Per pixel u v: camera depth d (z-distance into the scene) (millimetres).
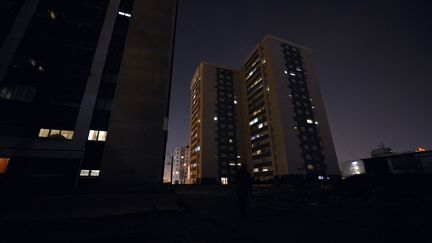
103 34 22062
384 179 16125
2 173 14773
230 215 8180
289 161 56312
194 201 14156
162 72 22953
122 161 18297
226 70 93125
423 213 7672
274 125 63000
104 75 20844
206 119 80250
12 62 17203
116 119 19406
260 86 73688
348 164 79312
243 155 79312
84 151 17328
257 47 78438
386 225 5906
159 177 19000
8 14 18406
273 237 4887
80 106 18531
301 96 66812
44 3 20078
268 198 15578
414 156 23078
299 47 76188
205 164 73562
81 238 5375
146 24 24641
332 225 6066
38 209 7766
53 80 18359
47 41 19156
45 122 17031
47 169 15852
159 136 20344
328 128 66125
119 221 7559
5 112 15953
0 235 5758
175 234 5586
